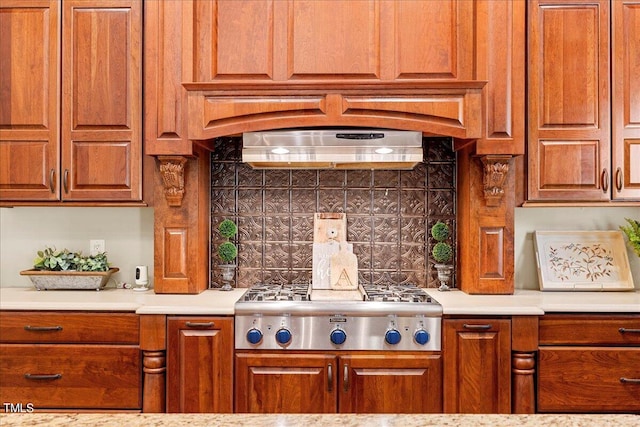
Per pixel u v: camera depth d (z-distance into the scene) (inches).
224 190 106.8
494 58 89.5
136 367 84.4
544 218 106.3
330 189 106.7
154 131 91.1
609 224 106.1
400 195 106.3
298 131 90.5
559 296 94.1
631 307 83.0
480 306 83.4
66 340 85.2
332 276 97.5
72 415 33.0
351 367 82.1
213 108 90.0
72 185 94.7
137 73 94.0
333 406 82.1
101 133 94.6
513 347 82.4
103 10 94.0
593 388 82.5
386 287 101.5
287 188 106.7
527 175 93.3
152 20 91.4
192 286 97.0
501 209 95.0
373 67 90.1
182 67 90.9
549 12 92.3
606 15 92.2
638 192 91.9
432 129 88.6
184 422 32.0
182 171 94.3
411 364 82.1
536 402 83.0
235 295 95.7
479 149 89.3
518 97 89.3
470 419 32.5
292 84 88.8
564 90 92.3
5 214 107.9
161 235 96.8
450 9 90.1
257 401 82.4
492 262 95.1
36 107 94.6
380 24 90.1
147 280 106.0
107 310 85.0
